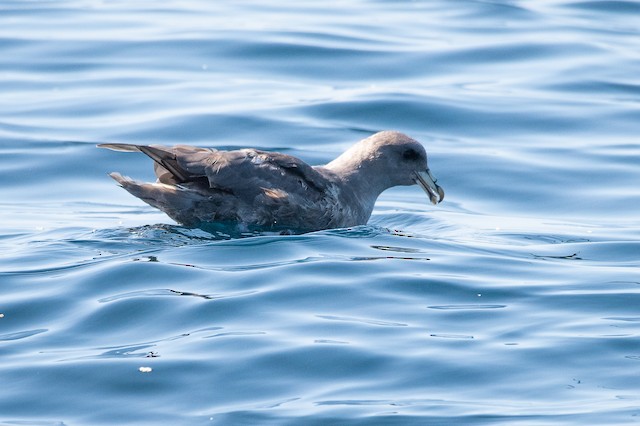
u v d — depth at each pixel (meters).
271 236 14.02
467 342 10.33
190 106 21.69
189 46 25.64
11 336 10.55
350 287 11.91
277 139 20.16
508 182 18.48
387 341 10.30
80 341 10.38
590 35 27.25
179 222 14.88
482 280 12.40
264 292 11.63
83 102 21.97
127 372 9.57
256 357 9.88
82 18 28.23
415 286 12.03
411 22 28.53
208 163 14.47
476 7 30.30
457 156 19.55
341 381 9.46
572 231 15.64
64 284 11.95
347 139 20.27
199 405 8.98
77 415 8.83
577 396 9.15
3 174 18.28
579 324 10.84
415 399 9.08
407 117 21.45
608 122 21.38
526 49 25.88
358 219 15.63
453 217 16.62
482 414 8.78
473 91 23.02
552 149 19.98
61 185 18.00
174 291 11.66
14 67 24.12
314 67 24.44
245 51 25.33
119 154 19.28
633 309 11.34
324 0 31.39
